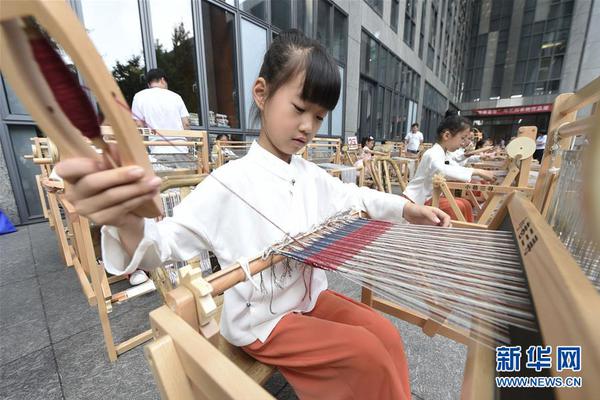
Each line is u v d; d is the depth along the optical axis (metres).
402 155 5.96
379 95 7.61
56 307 1.35
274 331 0.54
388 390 0.46
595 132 0.23
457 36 15.38
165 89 2.28
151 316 0.33
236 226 0.58
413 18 9.03
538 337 0.26
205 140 1.64
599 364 0.16
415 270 0.44
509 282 0.38
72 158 0.22
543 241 0.35
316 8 4.84
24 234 2.40
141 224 0.33
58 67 0.19
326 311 0.64
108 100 0.20
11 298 1.43
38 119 0.20
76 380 0.94
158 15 2.91
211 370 0.25
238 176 0.58
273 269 0.53
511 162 1.55
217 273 0.40
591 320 0.20
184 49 3.19
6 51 0.17
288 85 0.55
